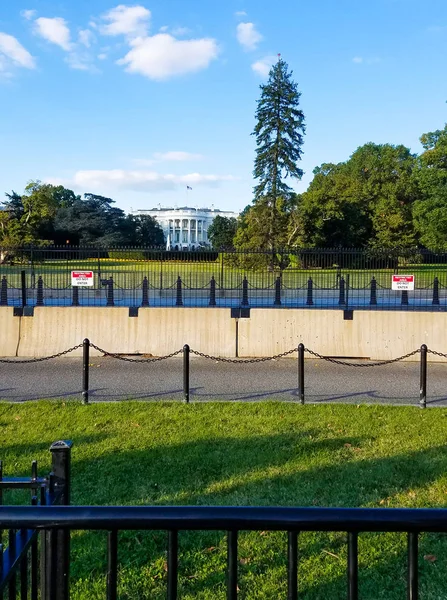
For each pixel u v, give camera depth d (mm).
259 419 8586
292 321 13984
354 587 1950
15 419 8578
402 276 16484
